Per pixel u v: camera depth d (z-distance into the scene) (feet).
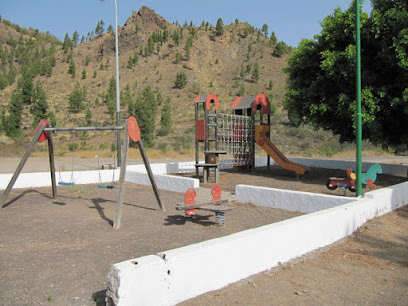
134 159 94.17
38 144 136.67
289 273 15.79
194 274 12.87
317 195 27.73
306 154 101.65
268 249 16.10
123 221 26.32
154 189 29.84
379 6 41.57
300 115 48.29
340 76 40.09
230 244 14.28
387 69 40.32
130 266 11.18
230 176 54.80
